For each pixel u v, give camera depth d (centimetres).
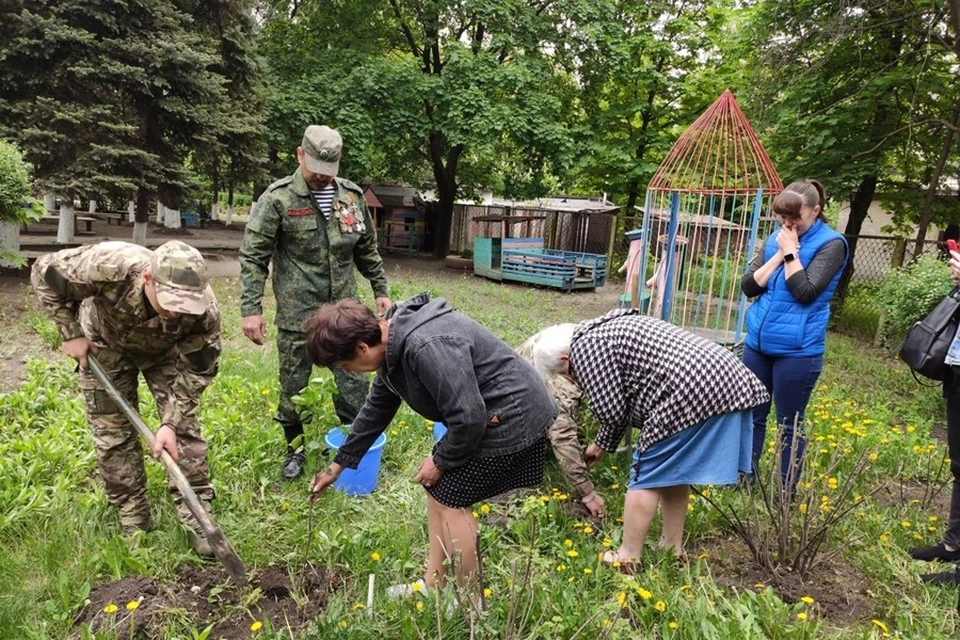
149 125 1009
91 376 282
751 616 250
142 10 958
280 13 1534
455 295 1154
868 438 460
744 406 263
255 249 358
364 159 1292
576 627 234
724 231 1182
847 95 1005
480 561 227
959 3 782
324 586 269
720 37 1441
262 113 1209
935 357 315
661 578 273
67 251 259
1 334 621
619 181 1562
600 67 1453
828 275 340
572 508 346
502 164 1672
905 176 1140
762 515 338
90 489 335
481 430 226
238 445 387
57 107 894
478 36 1521
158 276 231
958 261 322
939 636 255
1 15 880
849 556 314
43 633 229
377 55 1459
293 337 365
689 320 824
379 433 271
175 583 266
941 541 331
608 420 273
